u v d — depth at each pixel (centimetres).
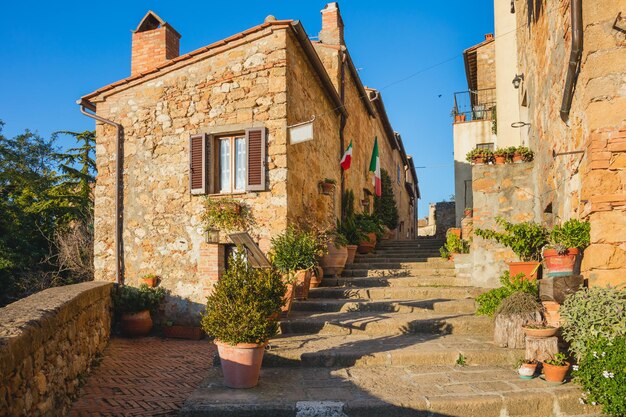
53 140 2677
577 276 516
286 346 581
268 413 423
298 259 795
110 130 971
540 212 793
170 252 902
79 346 566
